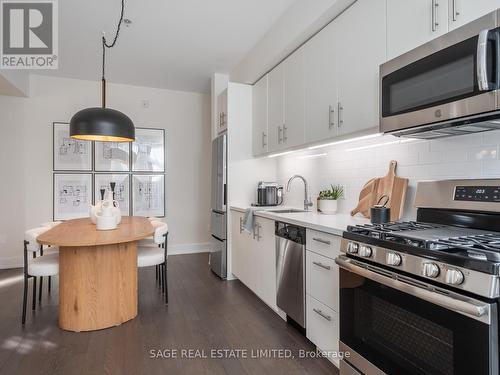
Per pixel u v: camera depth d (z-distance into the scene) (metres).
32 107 4.20
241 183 3.61
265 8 2.68
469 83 1.21
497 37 1.12
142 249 3.00
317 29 2.34
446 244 1.09
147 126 4.75
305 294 2.08
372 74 1.82
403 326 1.22
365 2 1.87
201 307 2.76
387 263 1.25
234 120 3.57
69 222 3.18
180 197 4.94
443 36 1.32
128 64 3.91
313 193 3.03
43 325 2.41
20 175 4.16
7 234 4.11
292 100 2.71
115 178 4.57
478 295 0.95
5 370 1.82
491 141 1.52
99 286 2.35
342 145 2.62
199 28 3.04
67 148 4.34
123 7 2.66
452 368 1.02
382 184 2.11
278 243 2.43
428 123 1.39
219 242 3.68
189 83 4.61
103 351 2.03
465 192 1.53
